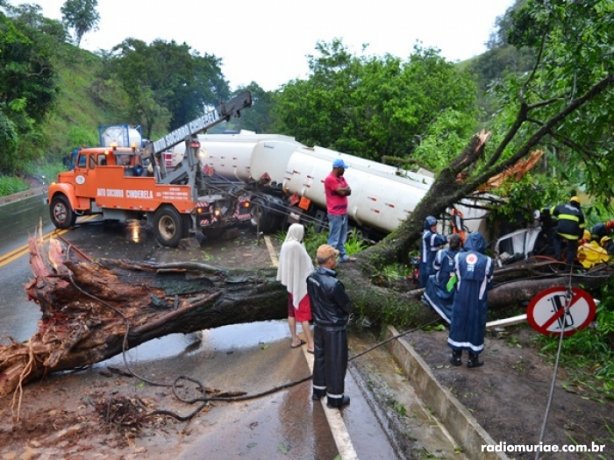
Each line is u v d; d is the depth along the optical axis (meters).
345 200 8.00
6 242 12.52
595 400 4.89
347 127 19.72
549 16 6.24
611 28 5.62
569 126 7.14
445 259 6.54
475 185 8.33
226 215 12.44
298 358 6.17
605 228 8.52
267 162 13.88
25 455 4.20
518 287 7.10
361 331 7.05
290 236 6.14
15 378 5.29
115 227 14.45
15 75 25.05
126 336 5.88
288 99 21.33
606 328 6.26
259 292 6.57
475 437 4.16
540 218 8.72
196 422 4.75
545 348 6.16
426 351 5.90
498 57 48.44
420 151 15.14
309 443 4.38
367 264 7.66
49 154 31.75
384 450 4.30
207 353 6.39
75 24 59.81
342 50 20.78
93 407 5.00
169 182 12.04
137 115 46.06
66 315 5.89
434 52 22.02
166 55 56.97
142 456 4.20
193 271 6.60
